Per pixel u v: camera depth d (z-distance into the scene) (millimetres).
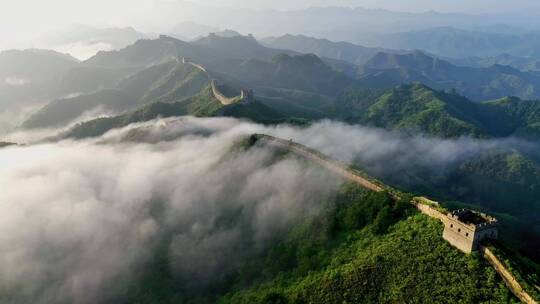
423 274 88812
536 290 76875
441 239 95250
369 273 95188
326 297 96000
